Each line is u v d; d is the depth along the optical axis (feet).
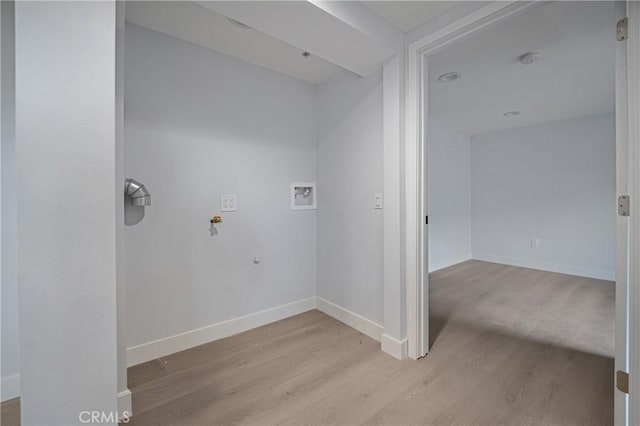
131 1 5.31
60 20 2.73
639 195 3.70
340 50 6.10
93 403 2.88
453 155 15.87
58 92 2.72
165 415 4.81
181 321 6.82
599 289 11.43
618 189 4.00
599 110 12.26
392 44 6.05
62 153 2.74
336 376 5.83
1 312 5.11
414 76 6.21
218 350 6.85
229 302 7.59
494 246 16.39
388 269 6.66
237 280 7.71
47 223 2.70
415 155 6.28
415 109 6.23
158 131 6.39
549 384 5.54
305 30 5.36
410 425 4.56
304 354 6.67
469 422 4.61
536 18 5.93
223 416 4.79
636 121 3.73
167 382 5.65
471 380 5.68
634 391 3.77
